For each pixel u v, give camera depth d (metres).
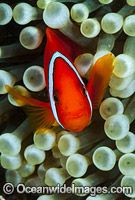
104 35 0.26
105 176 0.26
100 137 0.26
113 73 0.25
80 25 0.27
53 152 0.27
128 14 0.26
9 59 0.29
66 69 0.22
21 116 0.29
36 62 0.28
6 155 0.26
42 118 0.25
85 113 0.22
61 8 0.25
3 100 0.28
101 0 0.26
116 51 0.27
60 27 0.26
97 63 0.23
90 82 0.23
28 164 0.28
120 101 0.25
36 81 0.26
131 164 0.24
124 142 0.24
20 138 0.27
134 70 0.24
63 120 0.22
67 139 0.25
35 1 0.29
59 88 0.22
